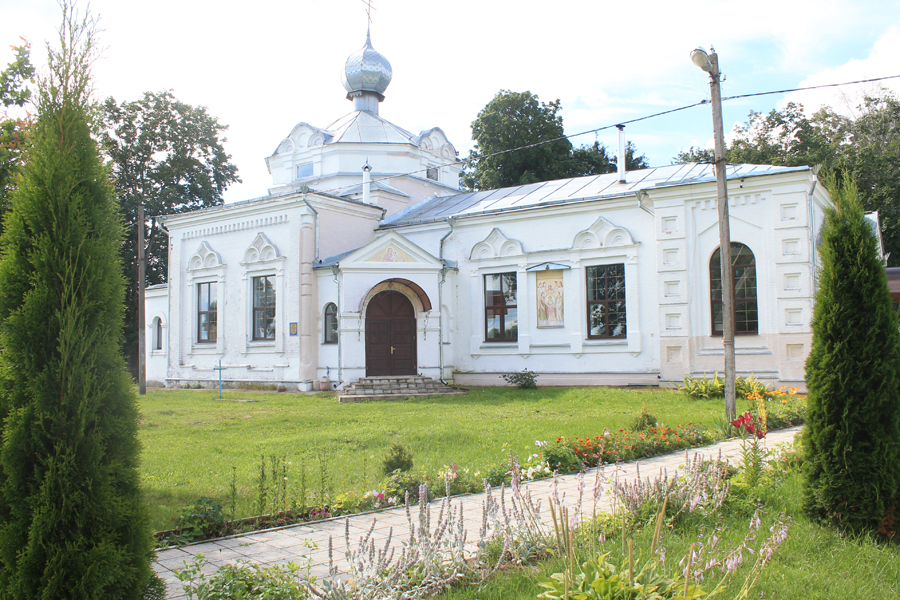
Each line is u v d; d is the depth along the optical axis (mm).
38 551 3996
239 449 12125
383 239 24438
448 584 5141
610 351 23344
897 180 37156
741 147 40062
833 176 7074
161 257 42281
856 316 6562
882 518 6305
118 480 4414
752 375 18984
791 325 20078
